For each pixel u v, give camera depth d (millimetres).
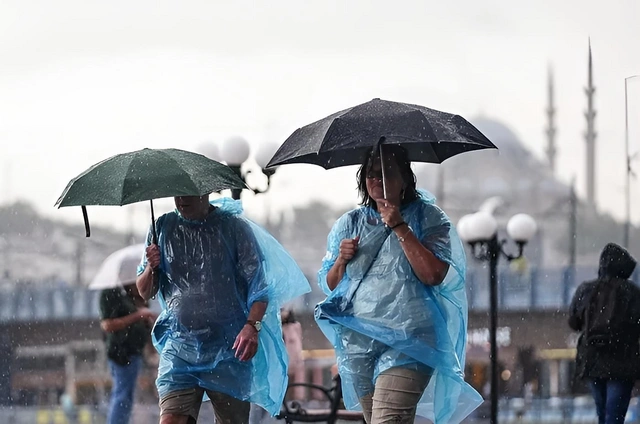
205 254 14820
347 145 13625
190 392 14797
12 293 65062
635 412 25719
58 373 59969
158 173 14109
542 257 87625
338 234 14617
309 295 60500
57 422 39719
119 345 23250
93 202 13852
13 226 88250
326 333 14883
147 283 14898
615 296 22219
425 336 13750
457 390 14297
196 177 14188
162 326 15117
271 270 15344
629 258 22297
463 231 30109
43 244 87312
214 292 14797
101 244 87750
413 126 13758
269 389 15148
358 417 20578
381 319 13875
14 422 40594
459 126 14219
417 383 13734
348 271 14281
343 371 14305
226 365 14805
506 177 89562
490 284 29156
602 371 22172
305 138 14227
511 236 31359
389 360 13797
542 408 36562
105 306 23328
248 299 14891
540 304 61625
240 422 15242
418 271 13703
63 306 63469
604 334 22219
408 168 14211
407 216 14180
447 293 14297
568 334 57344
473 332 57125
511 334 59219
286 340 24078
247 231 15047
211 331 14773
